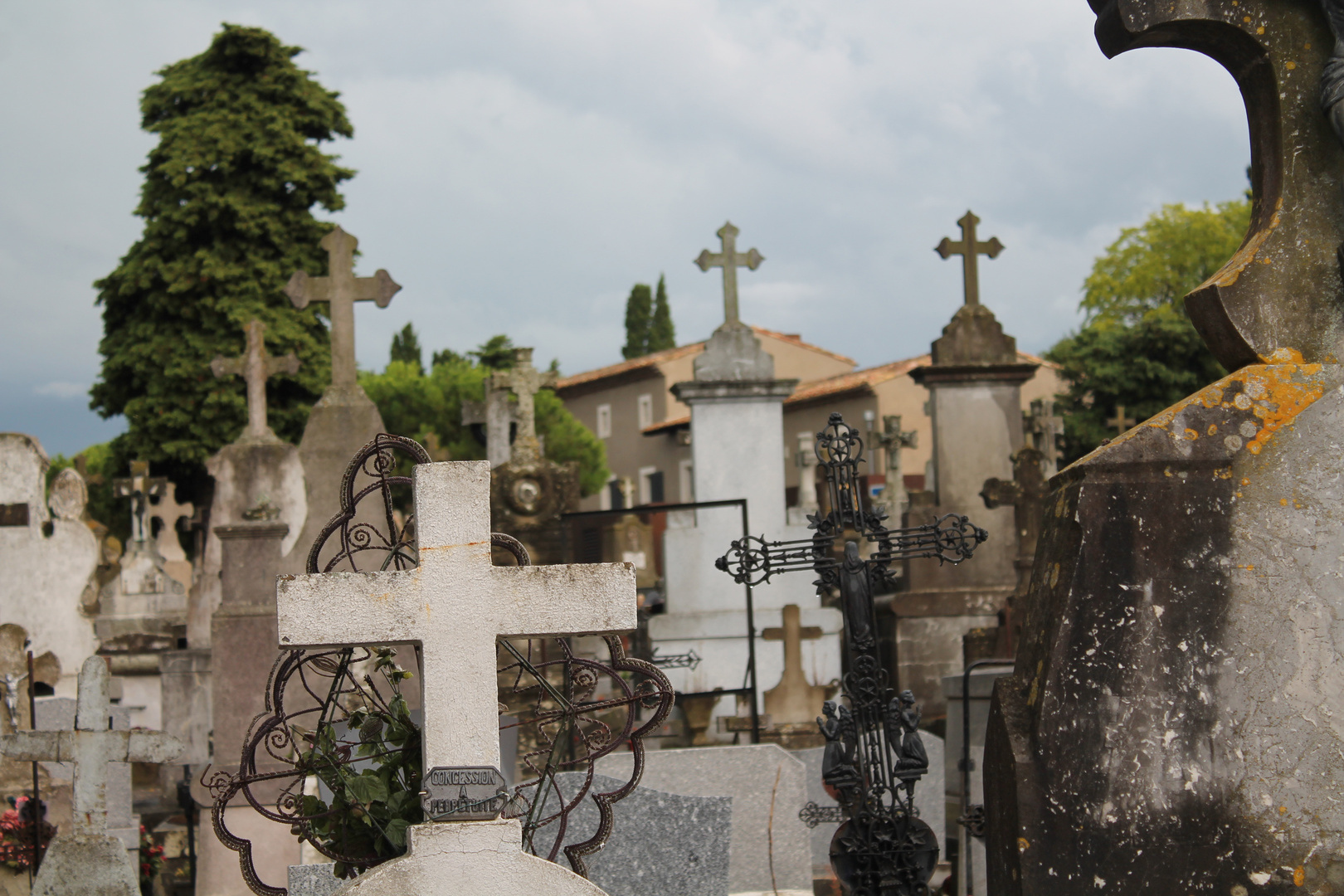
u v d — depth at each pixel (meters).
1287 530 4.60
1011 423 15.34
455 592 4.44
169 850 11.21
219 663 10.20
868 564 6.97
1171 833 4.50
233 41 33.78
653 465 51.81
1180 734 4.53
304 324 32.50
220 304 31.67
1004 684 4.77
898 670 14.70
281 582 4.38
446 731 4.38
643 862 6.98
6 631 10.62
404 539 5.21
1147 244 45.12
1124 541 4.59
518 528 13.79
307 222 33.12
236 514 11.71
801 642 13.64
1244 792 4.51
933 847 6.68
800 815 8.06
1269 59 4.82
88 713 7.50
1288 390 4.67
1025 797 4.52
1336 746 4.52
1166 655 4.55
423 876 4.27
